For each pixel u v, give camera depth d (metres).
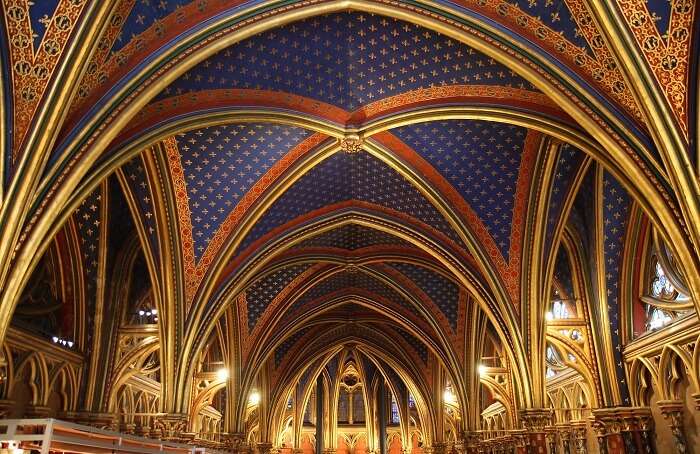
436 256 15.47
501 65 10.10
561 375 17.97
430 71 10.79
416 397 28.86
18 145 7.71
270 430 26.69
